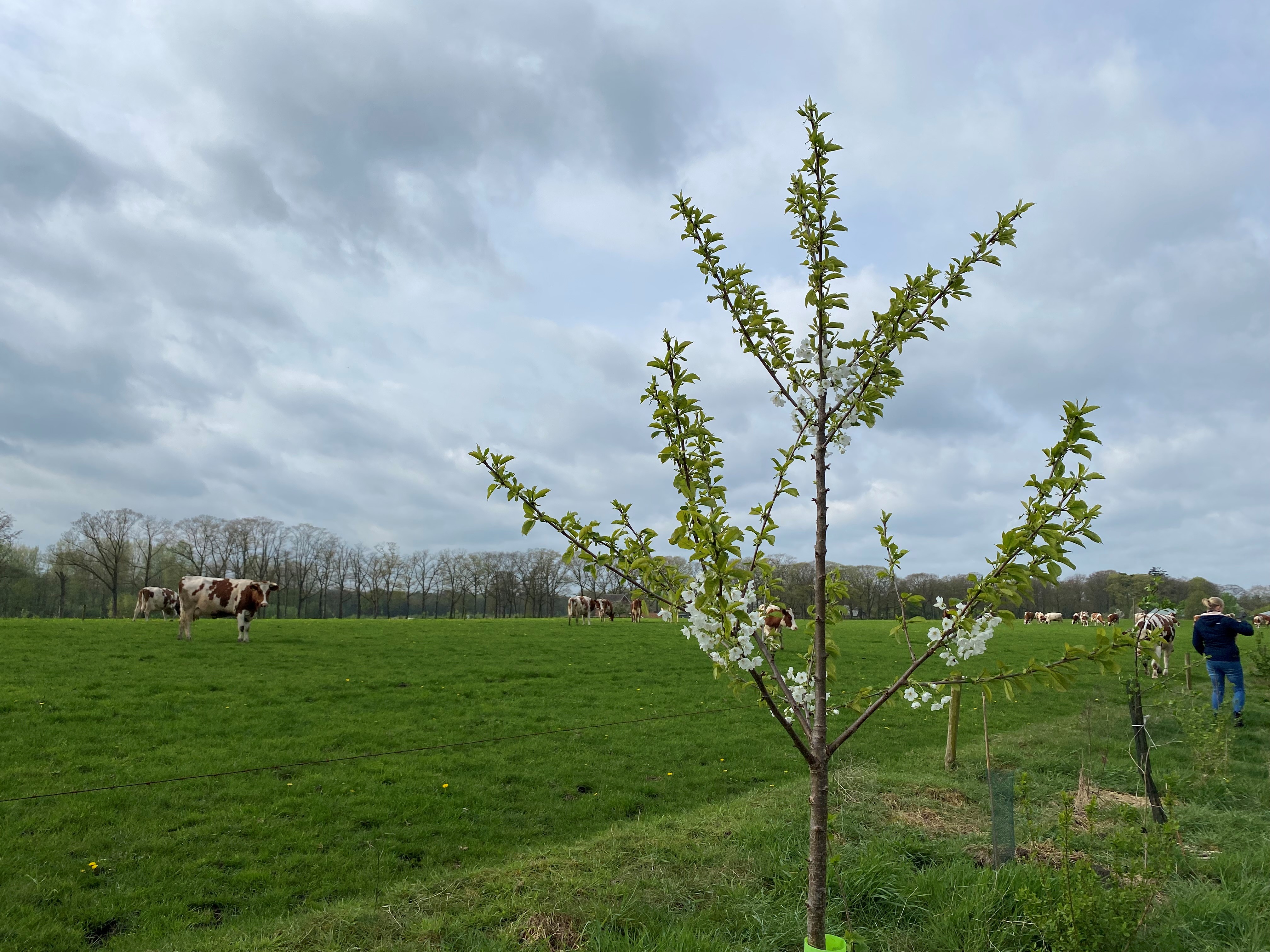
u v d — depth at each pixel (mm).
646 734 14328
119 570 87562
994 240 3758
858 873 5676
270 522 96000
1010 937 4781
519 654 26609
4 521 70188
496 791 10336
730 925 5211
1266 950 4582
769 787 10109
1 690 15492
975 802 8164
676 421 3916
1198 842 6953
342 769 11109
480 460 3658
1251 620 29125
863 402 3676
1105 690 19297
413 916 5305
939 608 3625
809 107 3770
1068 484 3227
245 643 25953
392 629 35688
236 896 6797
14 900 6484
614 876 5938
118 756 11250
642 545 3738
